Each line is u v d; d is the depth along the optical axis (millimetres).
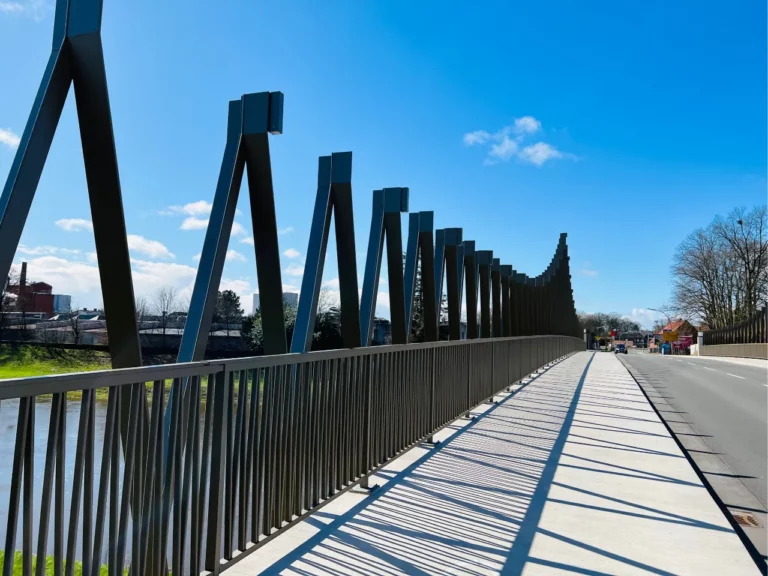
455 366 7629
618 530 4039
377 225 6805
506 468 5684
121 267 2818
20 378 1709
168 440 2496
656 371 24953
